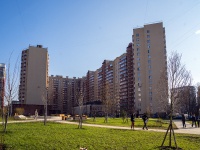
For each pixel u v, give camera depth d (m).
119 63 171.25
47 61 147.50
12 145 15.67
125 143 17.86
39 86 135.12
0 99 27.77
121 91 165.50
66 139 18.84
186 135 24.62
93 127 33.12
